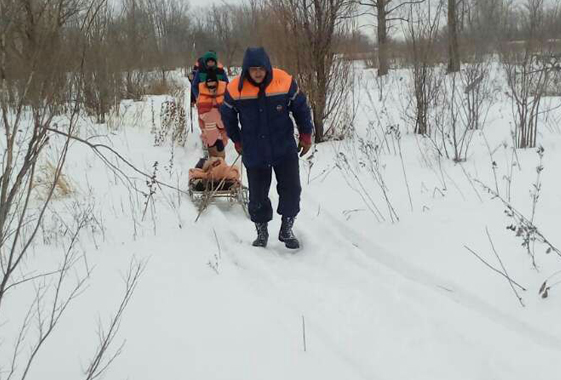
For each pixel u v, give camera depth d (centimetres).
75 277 436
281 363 317
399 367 317
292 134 498
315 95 920
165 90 2028
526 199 543
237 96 478
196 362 317
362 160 776
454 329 350
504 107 1044
